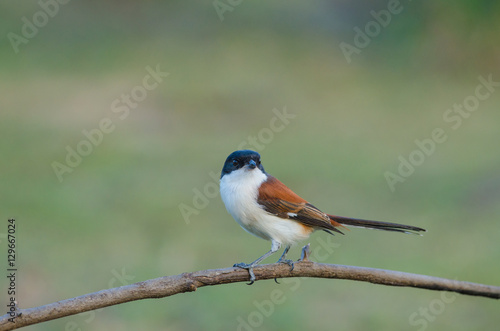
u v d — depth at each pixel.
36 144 15.92
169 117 18.36
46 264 10.41
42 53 22.52
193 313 9.45
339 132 17.95
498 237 11.42
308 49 24.58
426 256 11.03
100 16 25.39
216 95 20.00
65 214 12.39
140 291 4.14
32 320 3.89
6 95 18.89
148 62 22.41
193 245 11.46
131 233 11.86
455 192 13.45
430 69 22.69
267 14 26.89
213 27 25.80
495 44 21.94
